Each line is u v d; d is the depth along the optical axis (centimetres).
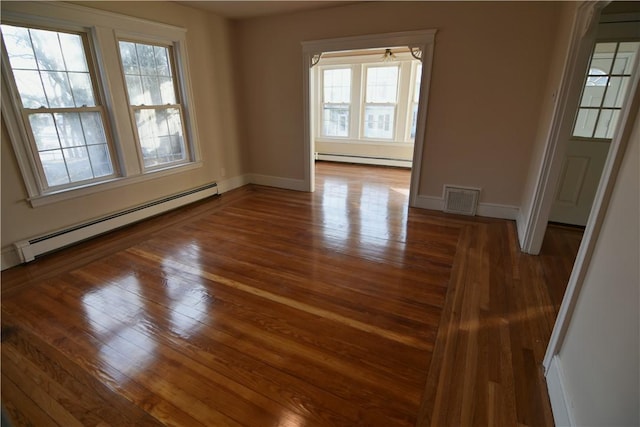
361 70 662
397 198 478
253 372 176
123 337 202
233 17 467
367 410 155
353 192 511
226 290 251
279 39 462
